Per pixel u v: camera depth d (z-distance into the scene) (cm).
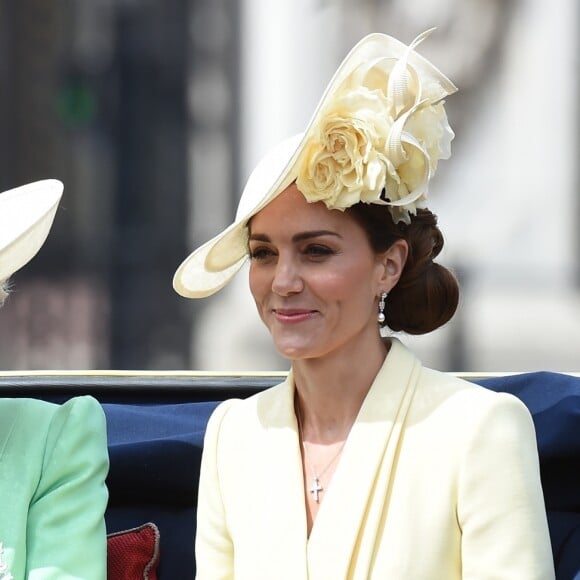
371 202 1119
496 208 4616
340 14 4531
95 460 1258
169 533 1327
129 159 4759
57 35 4725
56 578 1197
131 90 4738
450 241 4597
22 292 4425
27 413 1271
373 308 1169
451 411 1120
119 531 1335
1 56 4709
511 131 4625
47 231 1255
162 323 4588
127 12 4725
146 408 1400
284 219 1129
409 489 1108
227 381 1418
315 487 1151
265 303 1163
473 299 4438
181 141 4750
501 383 1333
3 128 4684
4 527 1212
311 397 1170
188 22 4706
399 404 1136
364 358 1162
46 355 4394
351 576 1108
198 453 1324
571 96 4619
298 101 4641
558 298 4550
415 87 1119
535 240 4597
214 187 4747
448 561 1098
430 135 1123
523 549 1078
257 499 1163
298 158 1110
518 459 1096
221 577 1185
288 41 4603
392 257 1162
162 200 4747
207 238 4750
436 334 4256
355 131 1102
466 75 4641
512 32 4603
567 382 1305
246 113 4703
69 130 4731
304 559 1120
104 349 4497
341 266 1129
